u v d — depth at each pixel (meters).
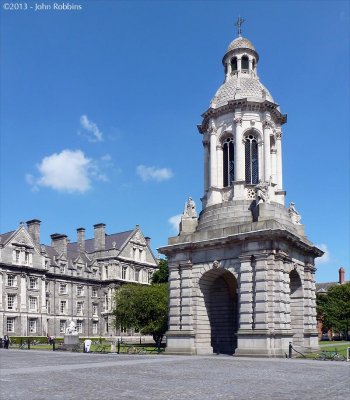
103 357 42.44
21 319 96.44
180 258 46.25
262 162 47.94
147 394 19.09
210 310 46.72
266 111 48.81
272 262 40.56
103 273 116.94
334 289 114.25
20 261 98.88
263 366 31.45
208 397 18.36
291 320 46.59
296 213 50.59
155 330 73.44
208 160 51.38
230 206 45.97
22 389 20.42
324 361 35.97
